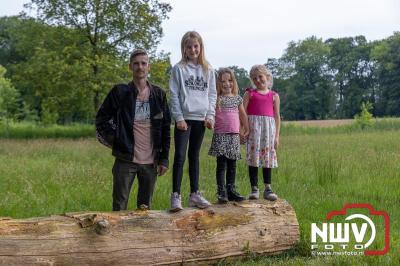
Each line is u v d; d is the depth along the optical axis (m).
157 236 4.99
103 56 29.50
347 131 33.44
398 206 8.60
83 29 30.64
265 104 6.29
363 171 11.84
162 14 31.44
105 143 5.61
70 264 4.51
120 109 5.48
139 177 5.69
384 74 91.06
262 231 5.66
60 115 37.81
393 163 13.00
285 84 102.12
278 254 5.84
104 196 8.99
